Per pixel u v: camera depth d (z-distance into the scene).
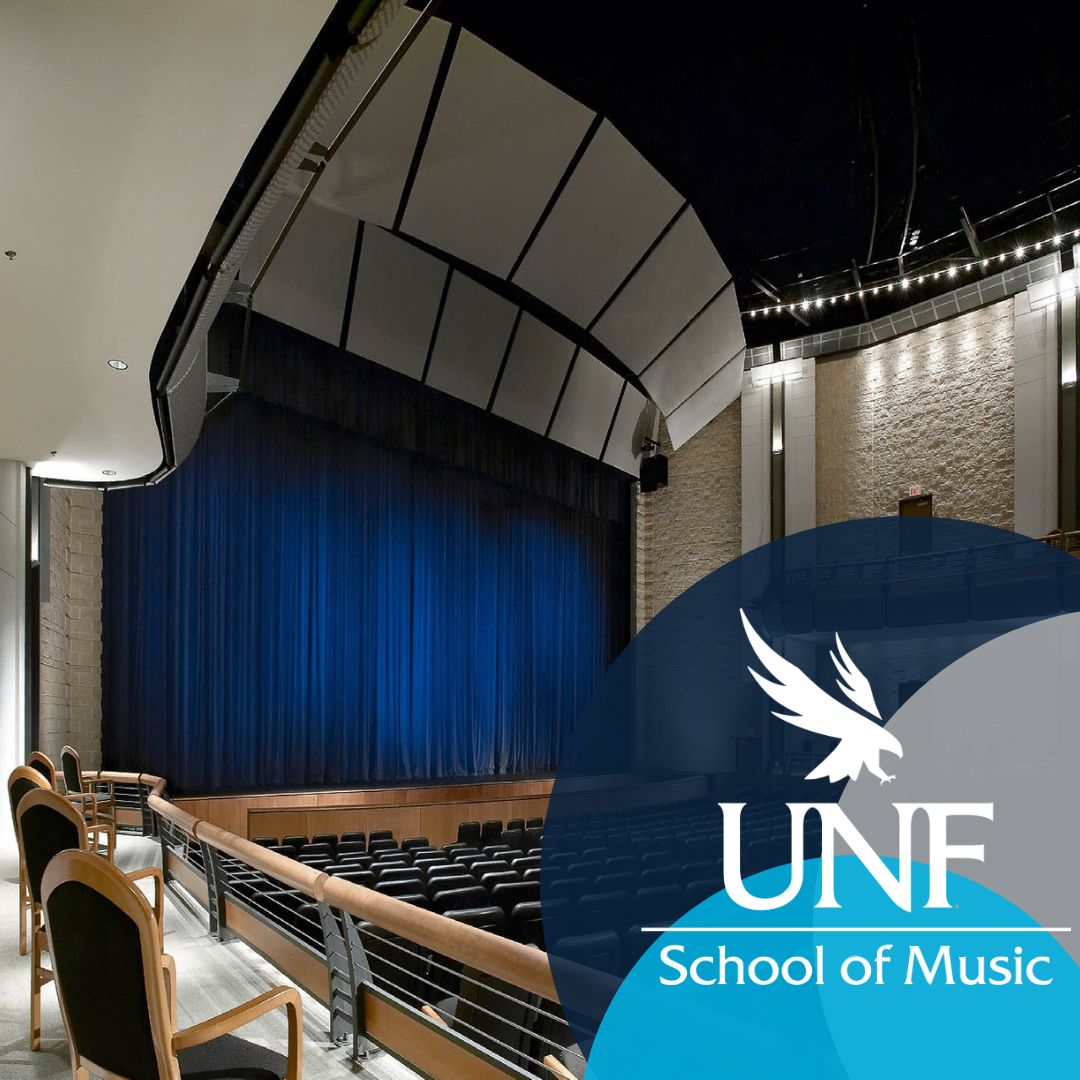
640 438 17.72
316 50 3.20
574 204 11.06
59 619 10.90
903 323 15.41
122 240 4.20
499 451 16.84
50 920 1.83
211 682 12.94
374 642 15.02
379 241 12.11
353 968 3.03
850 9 12.04
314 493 14.55
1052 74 12.77
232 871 5.34
